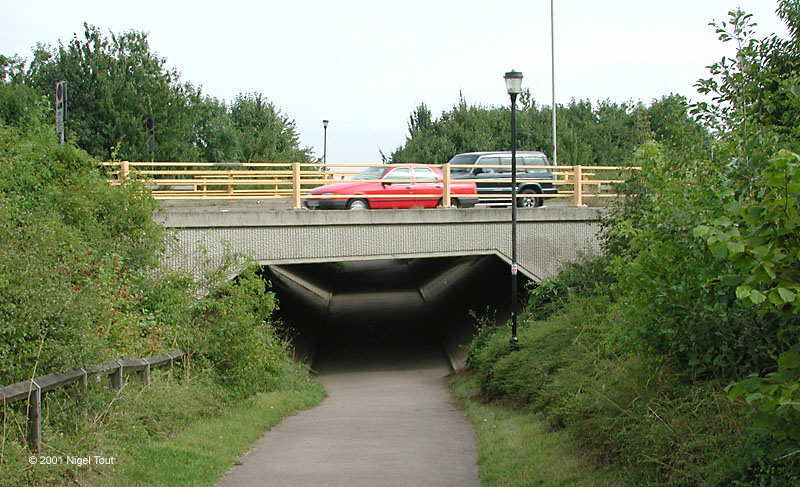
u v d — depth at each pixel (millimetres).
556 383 11070
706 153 7609
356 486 8133
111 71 37875
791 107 7035
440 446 10914
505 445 10008
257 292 17297
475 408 15281
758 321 6051
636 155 9000
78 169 15359
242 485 8117
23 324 7672
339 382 22016
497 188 24250
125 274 13648
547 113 53906
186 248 18734
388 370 23984
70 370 8219
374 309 34594
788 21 10430
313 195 21281
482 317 25000
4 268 8195
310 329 28594
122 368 9734
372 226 20234
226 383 14414
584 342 11883
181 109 39812
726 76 7422
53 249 10273
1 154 13922
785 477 5055
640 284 6984
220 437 10430
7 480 6180
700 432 6277
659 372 7504
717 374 6957
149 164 17750
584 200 24578
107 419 8680
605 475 7316
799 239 3643
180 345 13797
